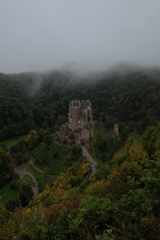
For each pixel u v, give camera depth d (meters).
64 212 16.28
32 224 14.27
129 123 139.00
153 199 15.05
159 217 14.71
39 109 160.12
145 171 16.67
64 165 76.75
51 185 65.12
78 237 14.62
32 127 143.75
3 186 77.69
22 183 70.75
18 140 132.25
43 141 106.12
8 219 15.86
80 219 15.58
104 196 27.28
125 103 163.50
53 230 14.26
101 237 13.60
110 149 84.31
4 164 83.56
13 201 59.03
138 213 15.11
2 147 107.94
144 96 165.62
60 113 161.25
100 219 16.67
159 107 149.88
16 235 13.63
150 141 47.59
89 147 80.56
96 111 157.50
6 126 137.38
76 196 35.94
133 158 40.62
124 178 31.59
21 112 156.75
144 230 13.40
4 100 156.75
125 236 13.92
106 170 46.53
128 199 16.30
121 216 16.50
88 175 58.72
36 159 94.06
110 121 135.25
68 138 89.00
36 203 51.25
